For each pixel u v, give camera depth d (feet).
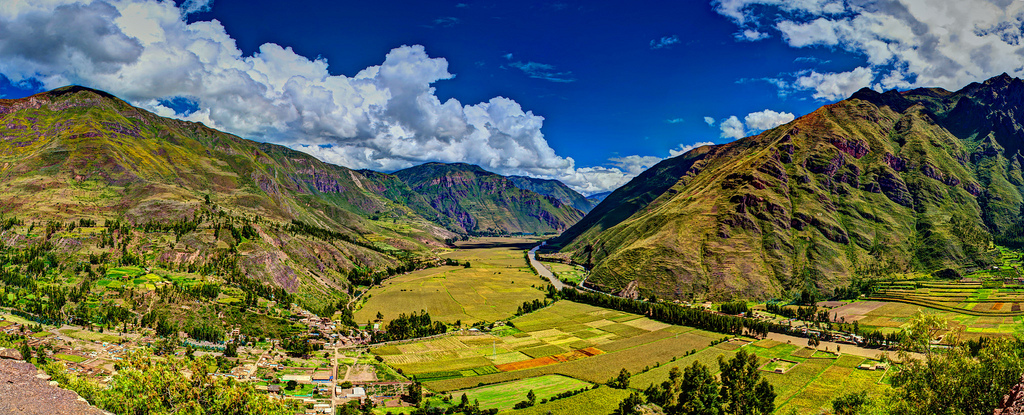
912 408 232.73
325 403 472.03
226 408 352.49
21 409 173.27
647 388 520.83
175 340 640.99
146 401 330.13
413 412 456.86
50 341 574.97
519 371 592.60
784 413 448.24
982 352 228.22
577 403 481.05
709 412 404.16
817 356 628.28
